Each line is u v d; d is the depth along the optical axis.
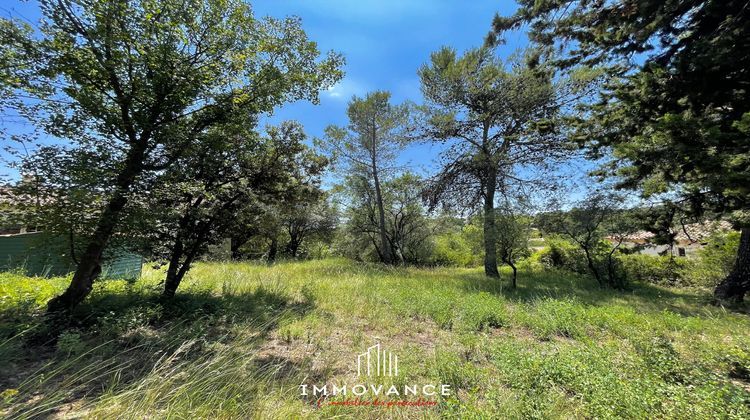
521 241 10.31
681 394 2.78
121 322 4.54
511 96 12.39
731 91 4.17
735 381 3.58
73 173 4.38
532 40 6.72
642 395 2.79
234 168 7.36
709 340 4.95
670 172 4.72
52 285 6.45
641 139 4.72
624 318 5.95
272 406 2.77
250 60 6.35
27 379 2.90
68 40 4.57
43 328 4.08
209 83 5.76
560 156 12.37
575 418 2.67
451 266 20.70
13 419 2.36
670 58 5.16
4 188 4.19
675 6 4.55
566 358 3.73
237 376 3.21
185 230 6.44
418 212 19.98
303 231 25.42
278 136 8.02
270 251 24.53
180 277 6.63
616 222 10.91
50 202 4.36
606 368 3.53
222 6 5.74
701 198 5.61
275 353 4.21
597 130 6.73
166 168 5.62
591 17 5.73
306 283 8.98
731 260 11.34
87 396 2.88
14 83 4.30
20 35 4.33
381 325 5.60
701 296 9.72
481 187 14.49
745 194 3.92
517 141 13.05
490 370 3.81
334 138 17.70
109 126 4.88
